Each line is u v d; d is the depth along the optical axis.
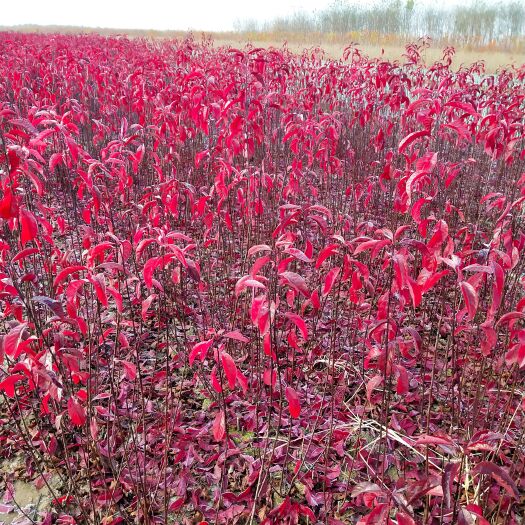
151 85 6.43
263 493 2.58
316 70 10.09
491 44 27.36
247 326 3.84
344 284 4.39
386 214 5.44
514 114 4.38
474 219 5.38
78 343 3.61
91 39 20.69
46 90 6.93
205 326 3.77
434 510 2.35
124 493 2.64
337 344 3.73
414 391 3.29
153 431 2.95
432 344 3.72
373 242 1.93
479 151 6.91
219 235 4.17
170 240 2.47
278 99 6.39
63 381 2.95
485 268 1.68
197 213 3.46
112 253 3.18
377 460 2.68
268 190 4.47
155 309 4.08
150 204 3.22
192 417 3.13
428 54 20.34
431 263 1.98
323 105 10.02
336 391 3.22
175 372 3.51
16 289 2.03
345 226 4.19
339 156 7.11
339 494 2.64
